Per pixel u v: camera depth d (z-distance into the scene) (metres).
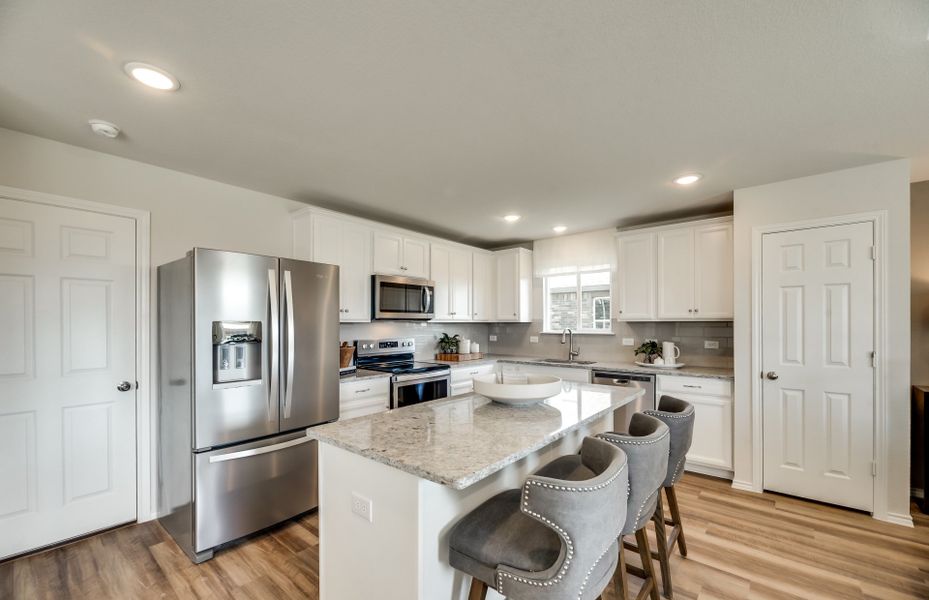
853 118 2.10
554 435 1.58
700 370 3.73
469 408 2.04
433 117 2.10
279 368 2.59
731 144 2.42
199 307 2.27
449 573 1.41
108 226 2.56
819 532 2.54
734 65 1.66
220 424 2.33
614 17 1.39
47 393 2.34
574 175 2.93
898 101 1.93
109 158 2.56
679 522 2.26
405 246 4.12
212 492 2.29
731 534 2.53
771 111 2.03
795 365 3.00
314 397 2.79
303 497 2.71
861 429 2.77
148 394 2.69
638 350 4.22
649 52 1.58
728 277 3.57
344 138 2.34
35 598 1.93
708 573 2.14
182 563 2.22
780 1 1.32
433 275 4.44
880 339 2.71
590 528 1.08
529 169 2.82
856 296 2.79
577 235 4.88
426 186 3.17
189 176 2.91
